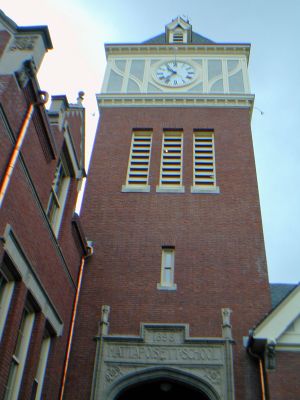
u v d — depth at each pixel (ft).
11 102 39.14
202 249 64.85
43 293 46.26
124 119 85.76
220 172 74.95
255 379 52.47
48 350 49.42
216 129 82.84
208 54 100.42
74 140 59.16
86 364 55.11
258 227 67.15
